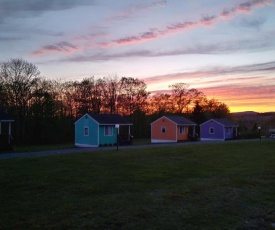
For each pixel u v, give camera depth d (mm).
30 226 5730
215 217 6445
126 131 54750
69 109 52188
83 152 20797
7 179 10344
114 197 7992
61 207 6996
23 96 43469
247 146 26266
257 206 7340
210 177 11125
